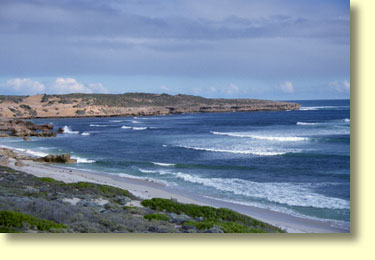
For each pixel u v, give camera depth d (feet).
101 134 279.49
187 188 93.81
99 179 103.40
